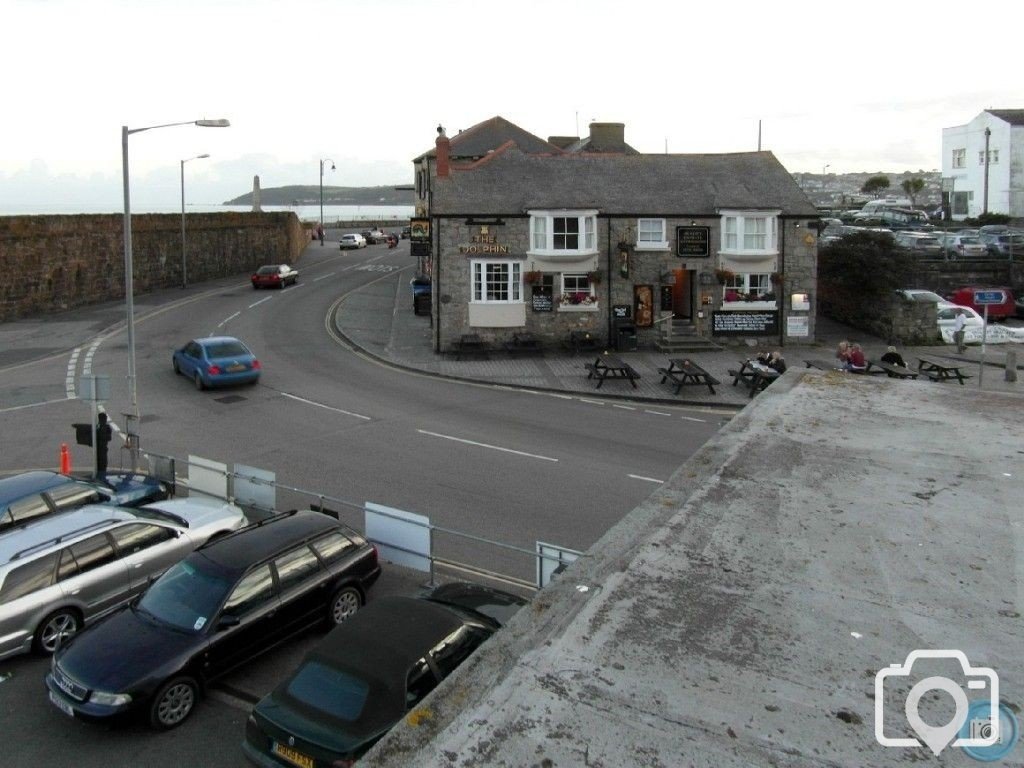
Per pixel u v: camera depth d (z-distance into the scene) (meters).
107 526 12.18
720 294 32.56
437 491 17.09
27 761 8.96
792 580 3.58
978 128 70.62
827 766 2.50
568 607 3.41
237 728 9.52
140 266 45.31
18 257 37.09
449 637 8.62
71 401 24.67
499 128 48.84
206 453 19.81
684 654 3.05
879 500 4.39
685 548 3.88
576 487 17.36
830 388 6.82
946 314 35.75
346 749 7.50
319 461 19.16
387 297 45.59
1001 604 3.37
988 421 5.81
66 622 11.39
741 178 33.59
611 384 27.19
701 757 2.55
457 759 2.58
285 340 34.41
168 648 9.62
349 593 11.48
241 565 10.55
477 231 31.39
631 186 32.81
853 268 34.97
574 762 2.54
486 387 27.31
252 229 56.97
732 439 5.44
